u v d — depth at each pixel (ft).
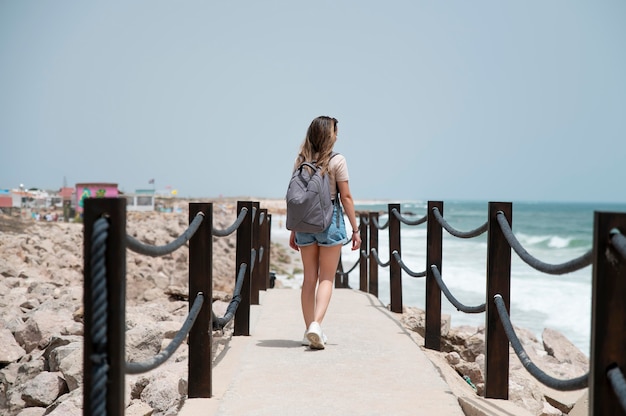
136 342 18.93
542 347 29.30
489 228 12.59
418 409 12.40
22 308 28.27
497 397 12.68
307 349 17.22
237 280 17.34
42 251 51.98
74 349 18.34
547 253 118.42
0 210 144.15
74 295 29.71
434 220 18.37
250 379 14.24
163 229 84.79
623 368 7.41
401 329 20.20
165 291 33.99
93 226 7.54
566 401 18.69
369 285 30.01
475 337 23.27
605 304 7.43
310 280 17.54
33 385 17.08
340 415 12.00
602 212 7.45
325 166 16.74
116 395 7.55
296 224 16.60
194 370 12.86
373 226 29.86
